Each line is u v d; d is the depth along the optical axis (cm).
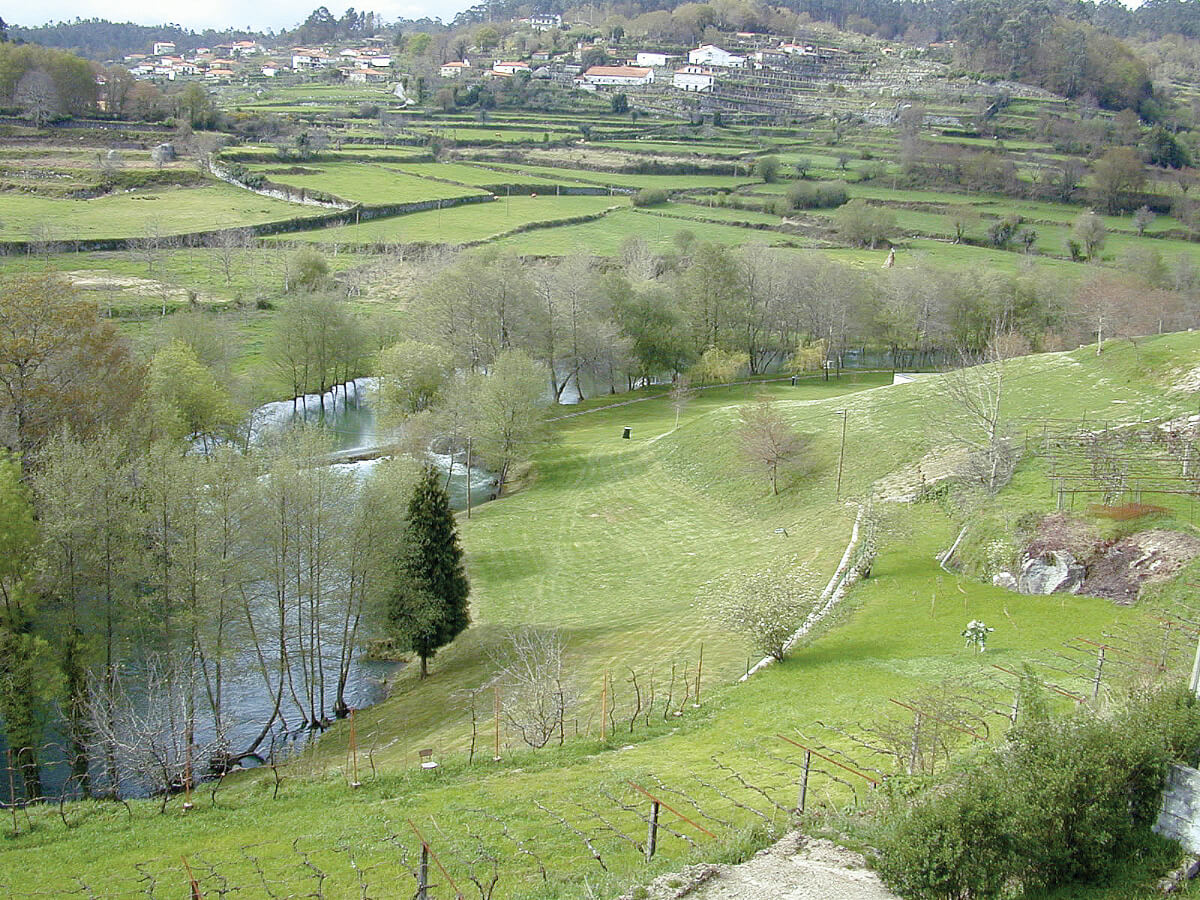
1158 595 4175
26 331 5825
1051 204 18762
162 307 11900
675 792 2967
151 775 3731
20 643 4306
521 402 8456
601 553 6825
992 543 4997
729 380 11681
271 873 2623
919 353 12938
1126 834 2147
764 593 4388
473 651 5409
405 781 3241
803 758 3177
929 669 3872
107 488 4666
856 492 6625
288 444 5859
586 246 15375
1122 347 7756
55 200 16675
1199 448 5428
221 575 4669
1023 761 2208
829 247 16300
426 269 13488
